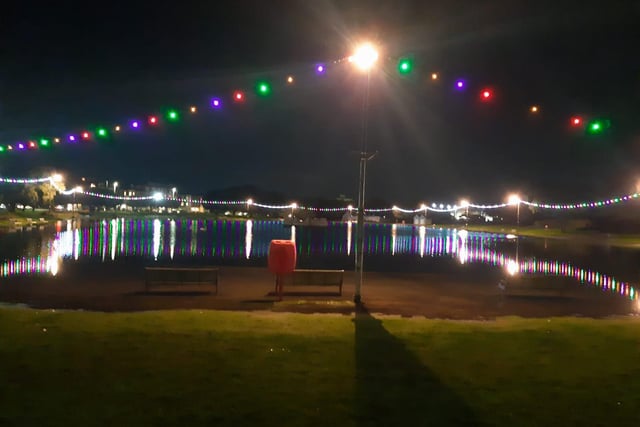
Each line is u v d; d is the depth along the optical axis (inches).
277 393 263.9
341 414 240.2
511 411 248.7
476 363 322.3
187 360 314.0
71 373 287.9
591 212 3073.3
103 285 721.6
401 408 249.0
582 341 381.7
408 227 3523.6
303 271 652.1
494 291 733.3
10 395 255.6
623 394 272.5
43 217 3002.0
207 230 2527.1
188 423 227.8
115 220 3624.5
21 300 598.5
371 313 539.2
